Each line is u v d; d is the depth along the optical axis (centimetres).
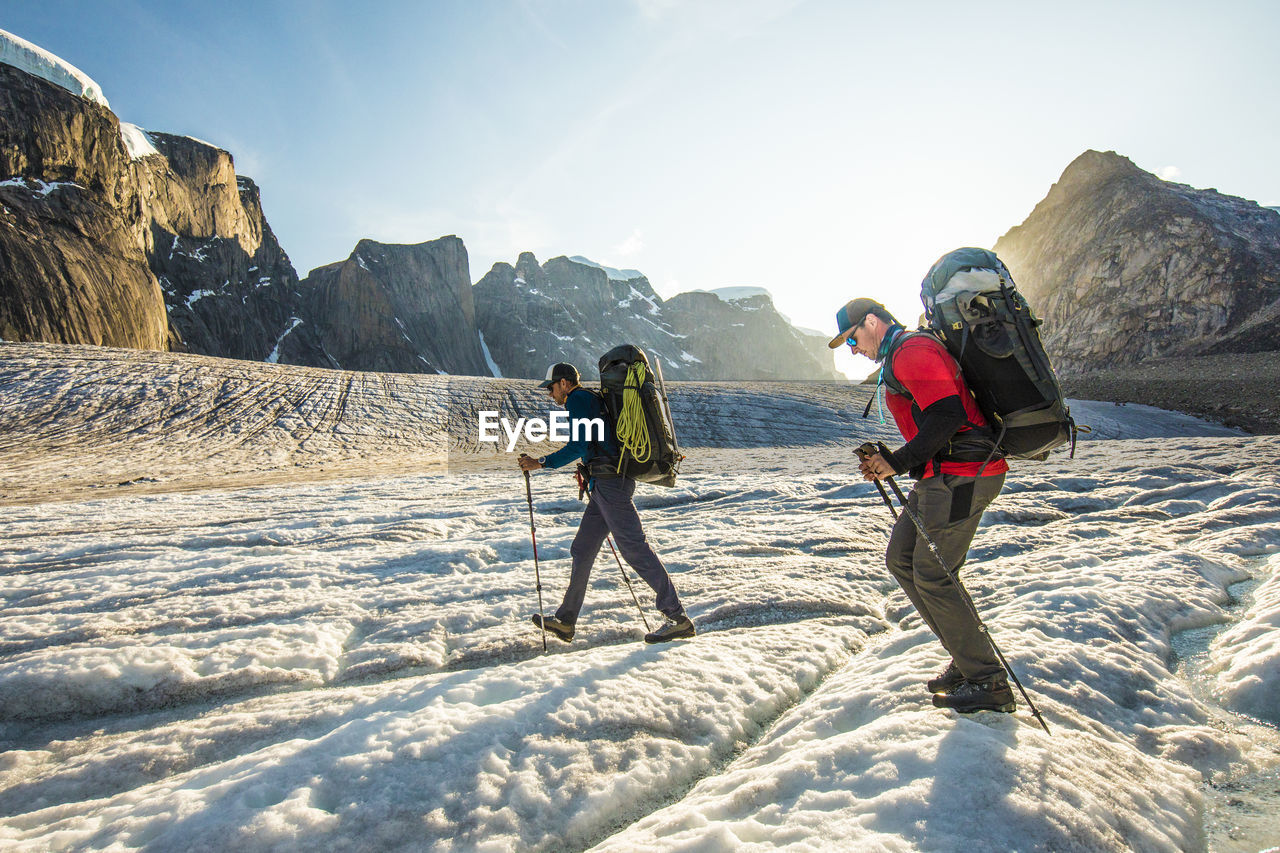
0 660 344
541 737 237
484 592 447
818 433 3306
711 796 212
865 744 220
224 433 2673
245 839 185
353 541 643
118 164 8144
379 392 3556
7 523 820
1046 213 11681
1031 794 189
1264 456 1202
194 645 354
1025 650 297
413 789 208
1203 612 371
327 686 322
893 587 468
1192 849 188
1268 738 246
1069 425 232
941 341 236
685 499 920
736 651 326
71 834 194
